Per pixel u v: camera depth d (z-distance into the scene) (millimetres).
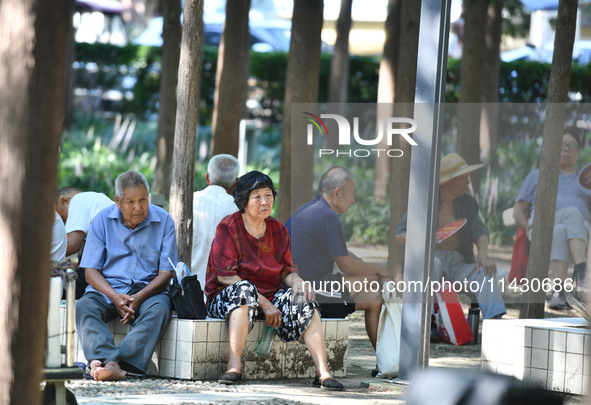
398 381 12266
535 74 43750
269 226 12531
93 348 11852
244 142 24469
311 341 12180
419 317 12109
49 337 8602
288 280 12539
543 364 12211
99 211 13109
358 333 17969
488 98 33156
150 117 49375
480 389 2734
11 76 5379
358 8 50094
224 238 12391
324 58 48188
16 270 5434
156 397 10469
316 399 10906
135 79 49562
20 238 5418
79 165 34188
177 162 13367
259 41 53781
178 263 12406
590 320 11750
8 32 5398
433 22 11852
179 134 13383
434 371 2809
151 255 12570
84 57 49500
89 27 67062
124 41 68250
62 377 8477
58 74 5477
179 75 13406
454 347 15945
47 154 5453
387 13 24578
